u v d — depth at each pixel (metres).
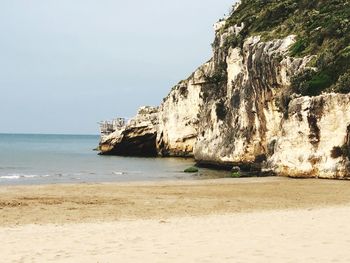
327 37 37.69
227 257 8.99
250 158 44.94
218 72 57.59
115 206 19.41
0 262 9.14
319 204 19.69
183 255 9.35
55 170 49.19
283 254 9.09
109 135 84.44
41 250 10.29
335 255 8.87
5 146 137.38
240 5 62.47
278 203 20.22
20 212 17.64
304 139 32.56
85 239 11.59
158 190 26.05
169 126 76.00
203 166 55.12
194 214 17.00
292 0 50.88
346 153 30.19
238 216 15.65
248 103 45.03
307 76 34.97
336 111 30.81
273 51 40.81
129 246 10.52
